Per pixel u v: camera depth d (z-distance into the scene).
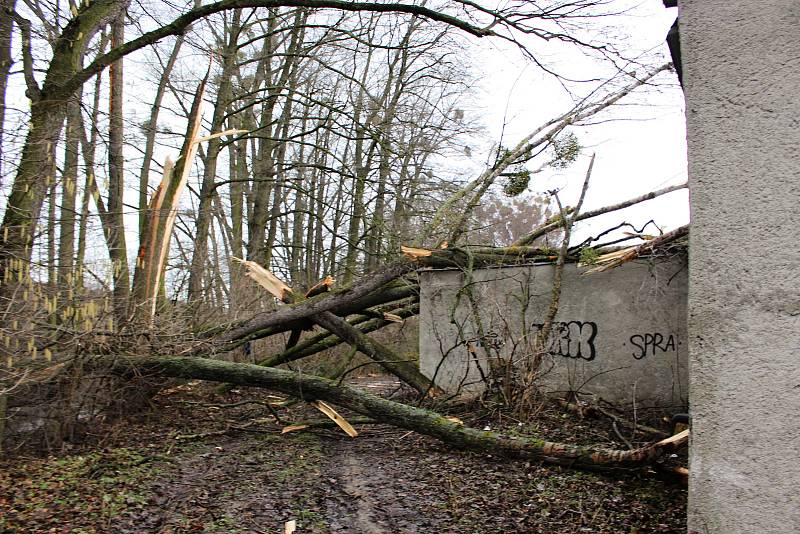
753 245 2.42
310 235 21.95
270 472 5.88
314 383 7.24
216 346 8.45
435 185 15.45
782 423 2.32
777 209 2.38
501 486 5.31
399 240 13.29
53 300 6.06
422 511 4.80
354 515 4.75
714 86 2.54
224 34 16.25
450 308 9.46
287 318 9.09
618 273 8.29
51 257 6.90
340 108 14.82
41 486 5.11
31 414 6.32
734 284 2.45
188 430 7.45
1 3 7.39
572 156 8.74
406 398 9.23
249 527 4.47
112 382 7.06
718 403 2.45
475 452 6.34
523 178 9.14
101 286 7.01
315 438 7.40
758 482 2.35
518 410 7.50
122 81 12.32
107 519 4.51
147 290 9.23
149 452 6.41
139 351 7.36
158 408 7.94
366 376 14.84
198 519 4.59
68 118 8.70
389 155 14.73
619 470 5.34
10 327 5.69
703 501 2.46
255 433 7.61
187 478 5.62
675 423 5.99
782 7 2.43
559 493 5.06
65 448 6.30
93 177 7.45
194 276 12.66
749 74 2.48
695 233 2.54
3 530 4.24
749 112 2.46
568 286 8.62
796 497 2.28
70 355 6.48
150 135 14.35
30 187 6.74
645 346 8.05
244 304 10.83
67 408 6.43
